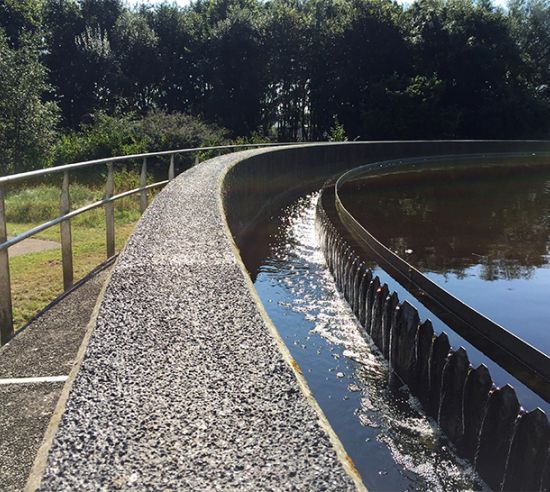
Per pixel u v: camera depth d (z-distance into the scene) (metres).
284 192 18.67
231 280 4.39
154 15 50.88
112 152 19.45
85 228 10.42
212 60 47.53
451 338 6.32
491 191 21.23
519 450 3.75
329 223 11.49
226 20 47.84
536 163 32.88
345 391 5.73
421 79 47.12
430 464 4.48
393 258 9.20
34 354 4.00
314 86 50.69
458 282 9.41
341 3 53.91
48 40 44.44
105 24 48.75
